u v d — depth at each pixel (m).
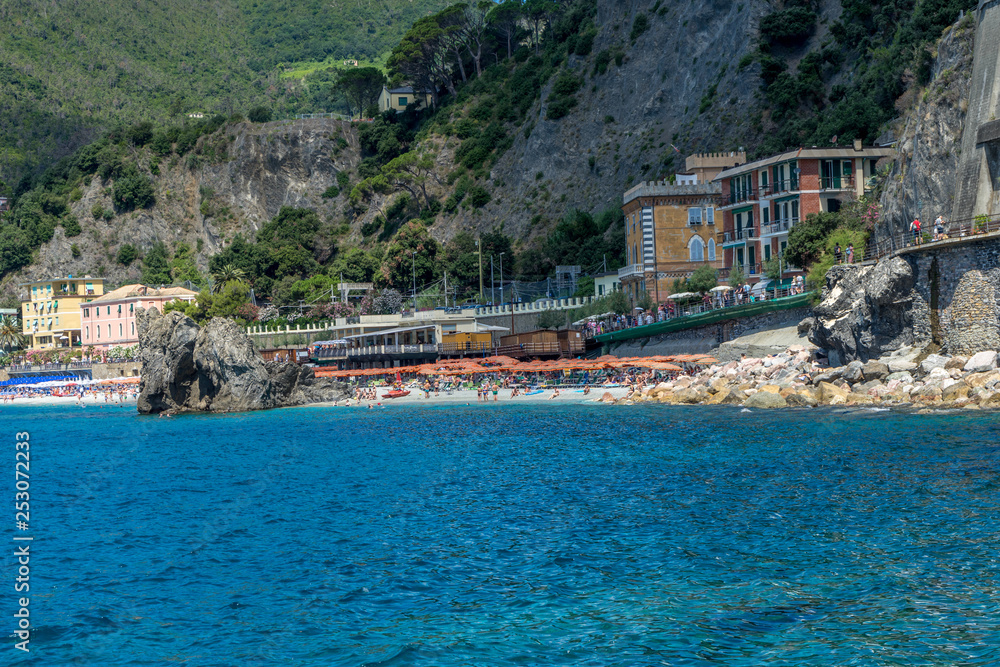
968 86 71.12
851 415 56.19
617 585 26.64
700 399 73.69
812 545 29.23
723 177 101.62
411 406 95.00
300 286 184.38
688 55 170.12
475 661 21.70
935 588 24.70
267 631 24.48
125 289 185.00
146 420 95.44
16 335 195.38
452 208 197.38
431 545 32.41
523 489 41.94
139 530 37.47
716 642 22.08
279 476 50.31
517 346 109.25
